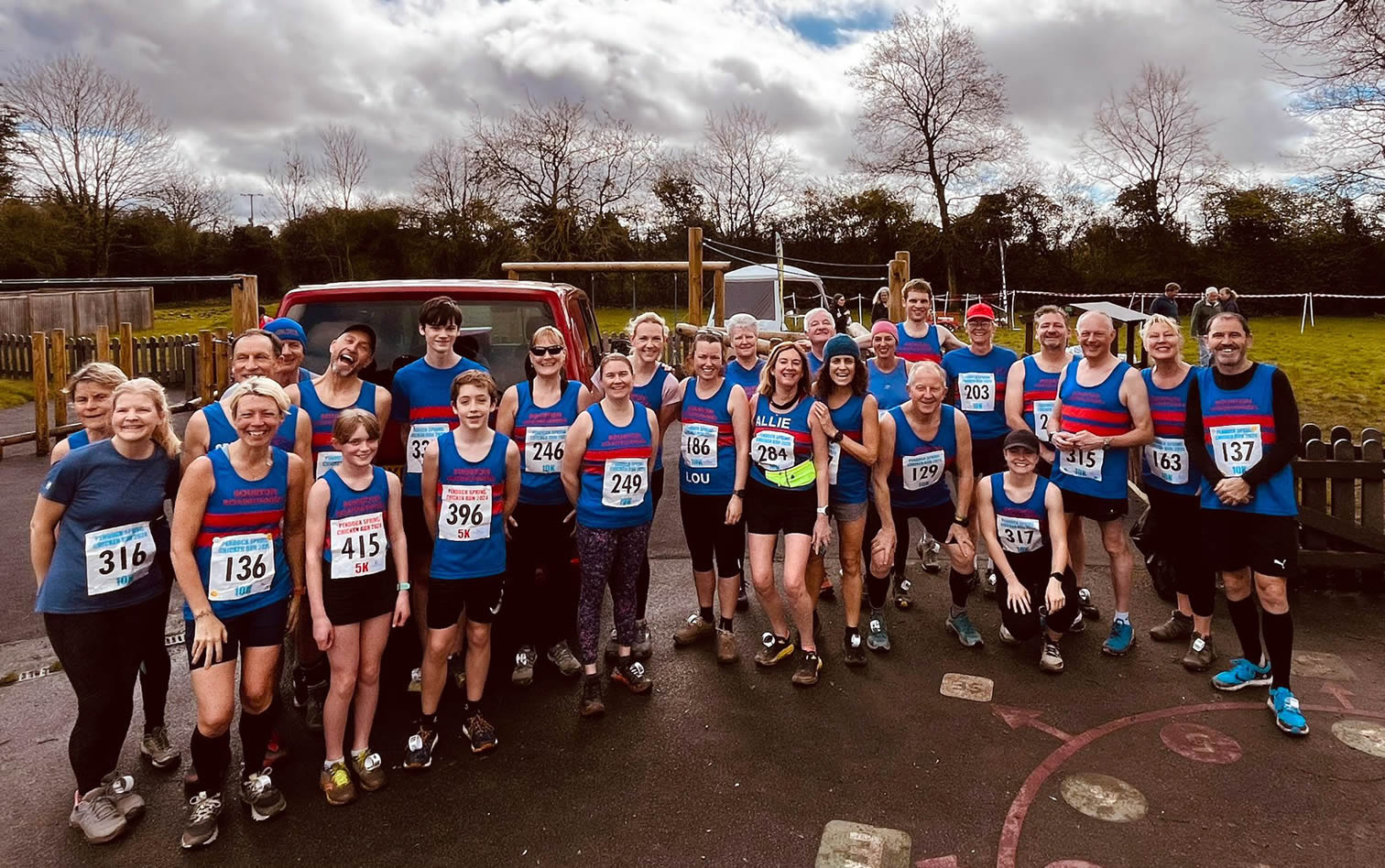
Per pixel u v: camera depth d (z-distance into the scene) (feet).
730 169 142.31
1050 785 9.68
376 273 128.47
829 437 12.26
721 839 8.75
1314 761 10.07
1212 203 117.08
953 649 13.58
